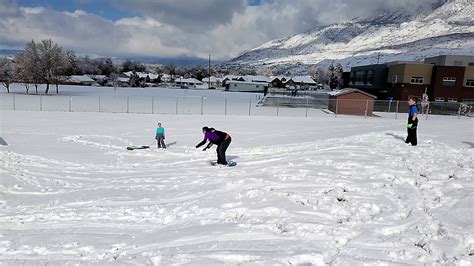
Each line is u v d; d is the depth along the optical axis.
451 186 7.55
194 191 8.75
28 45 62.97
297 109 44.03
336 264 4.40
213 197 7.83
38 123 24.25
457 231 5.21
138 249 5.41
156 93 74.25
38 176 10.66
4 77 64.31
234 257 4.70
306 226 5.70
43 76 63.28
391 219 6.00
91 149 15.66
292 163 10.44
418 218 5.95
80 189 9.49
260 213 6.56
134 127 23.34
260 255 4.73
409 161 9.96
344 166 9.70
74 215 7.25
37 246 5.63
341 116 36.00
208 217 6.66
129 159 13.79
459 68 49.78
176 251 5.11
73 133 20.16
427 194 7.26
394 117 35.56
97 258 5.17
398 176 8.49
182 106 44.41
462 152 11.24
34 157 13.31
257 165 11.21
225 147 11.79
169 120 27.84
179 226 6.38
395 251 4.73
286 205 6.78
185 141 18.25
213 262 4.61
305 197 7.16
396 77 54.91
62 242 5.79
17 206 8.09
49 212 7.49
